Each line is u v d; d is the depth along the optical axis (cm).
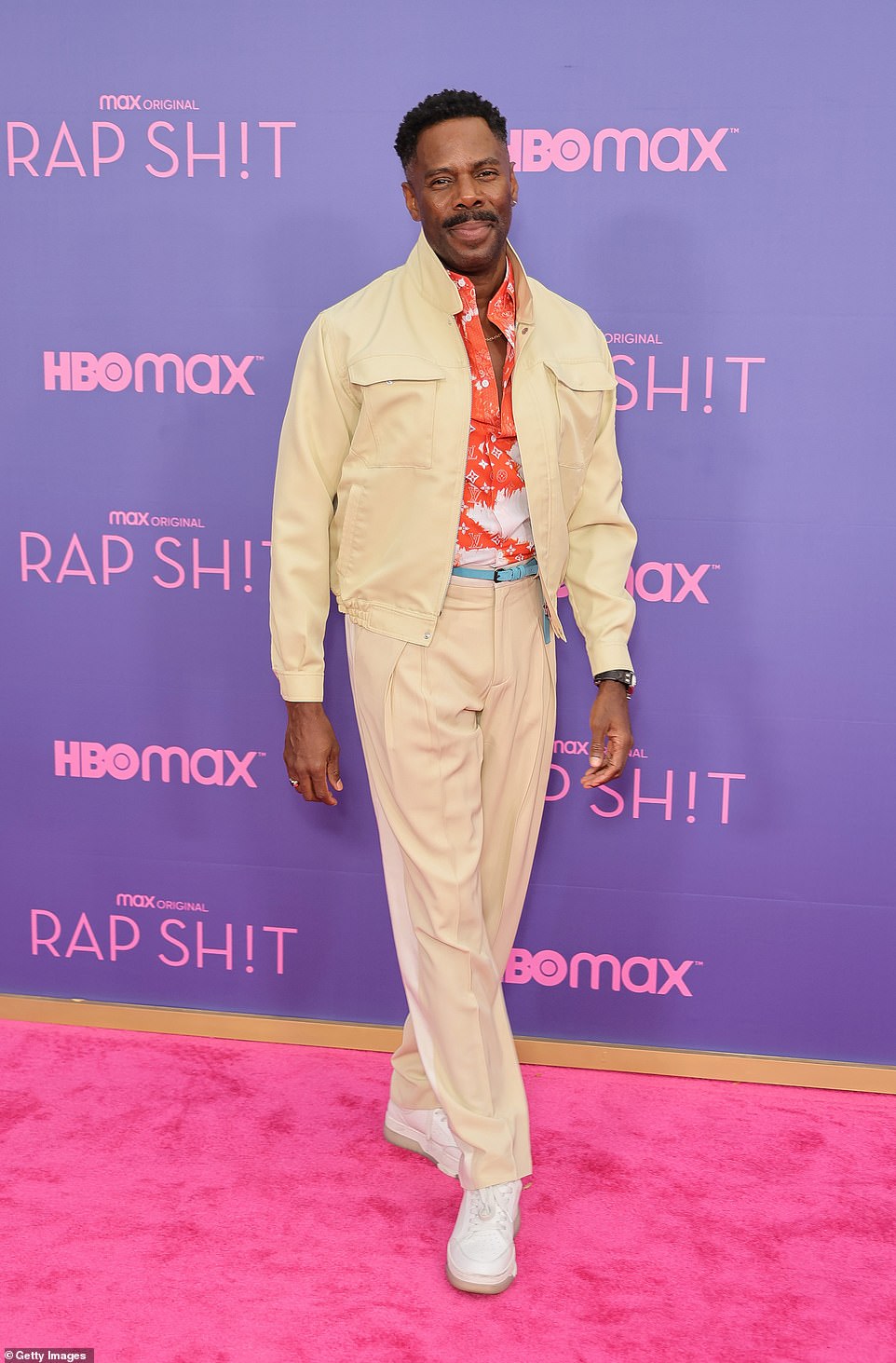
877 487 201
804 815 212
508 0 193
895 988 216
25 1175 188
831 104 191
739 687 210
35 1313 158
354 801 221
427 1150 194
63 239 208
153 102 203
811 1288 166
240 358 209
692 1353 154
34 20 202
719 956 219
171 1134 200
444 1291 165
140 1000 233
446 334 161
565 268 200
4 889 232
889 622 205
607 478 181
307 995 229
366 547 169
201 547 216
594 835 218
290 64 199
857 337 197
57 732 225
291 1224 178
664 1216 181
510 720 173
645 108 194
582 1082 219
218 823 225
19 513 218
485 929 182
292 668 173
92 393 213
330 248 204
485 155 154
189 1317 158
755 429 202
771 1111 210
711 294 199
